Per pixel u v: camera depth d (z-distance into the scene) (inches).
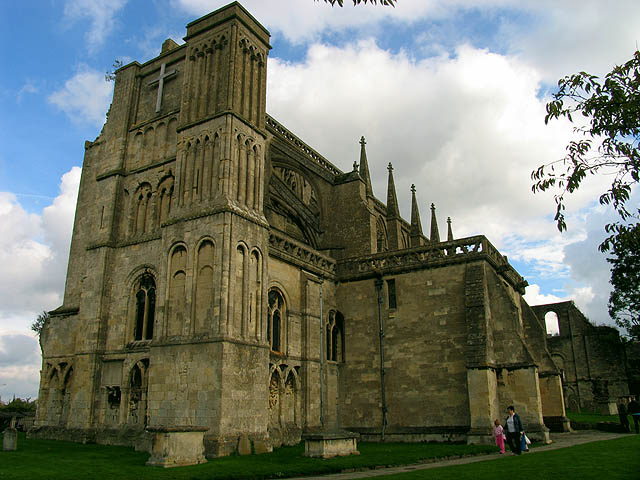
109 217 1445.6
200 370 1085.1
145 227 1417.3
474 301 1349.7
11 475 705.0
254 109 1352.1
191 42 1397.6
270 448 1125.7
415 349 1433.3
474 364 1283.2
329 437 950.4
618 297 2463.1
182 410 1085.1
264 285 1228.5
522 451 991.6
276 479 755.4
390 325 1489.9
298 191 2011.6
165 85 1518.2
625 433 1406.3
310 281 1460.4
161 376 1139.3
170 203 1380.4
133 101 1566.2
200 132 1289.4
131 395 1257.4
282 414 1283.2
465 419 1315.2
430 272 1466.5
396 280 1515.7
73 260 1644.9
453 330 1390.3
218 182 1213.1
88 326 1365.7
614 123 521.0
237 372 1090.1
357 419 1470.2
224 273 1122.7
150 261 1337.4
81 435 1274.6
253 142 1311.5
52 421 1449.3
